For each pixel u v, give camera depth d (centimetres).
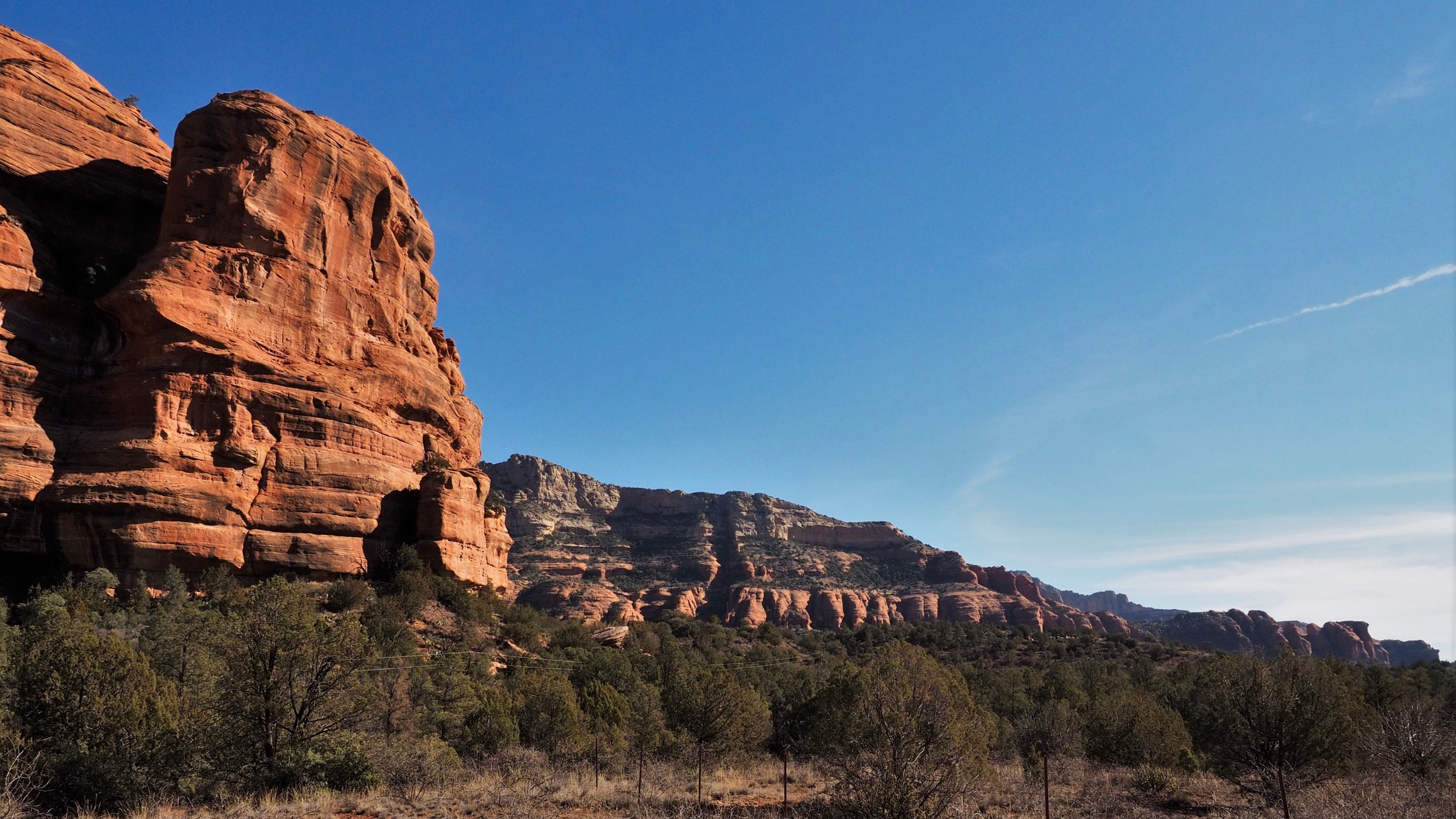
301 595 2380
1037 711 4728
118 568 4906
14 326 5225
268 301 5862
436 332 8244
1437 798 1970
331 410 5969
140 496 4978
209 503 5200
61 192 6084
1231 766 2675
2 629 3372
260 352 5759
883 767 1594
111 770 1950
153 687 2234
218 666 2588
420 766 2345
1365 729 3048
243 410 5550
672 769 2961
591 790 2373
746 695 3553
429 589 5812
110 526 4916
